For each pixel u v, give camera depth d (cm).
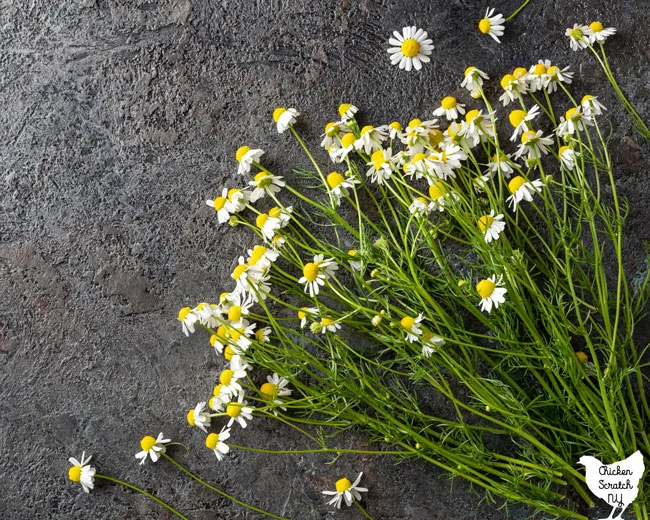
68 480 47
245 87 47
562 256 44
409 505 45
